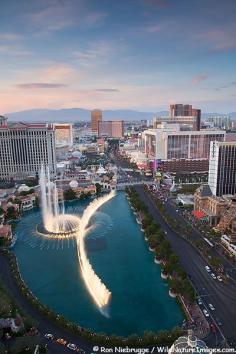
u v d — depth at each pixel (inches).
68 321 6781.5
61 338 6387.8
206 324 6776.6
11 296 7603.4
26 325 6530.5
